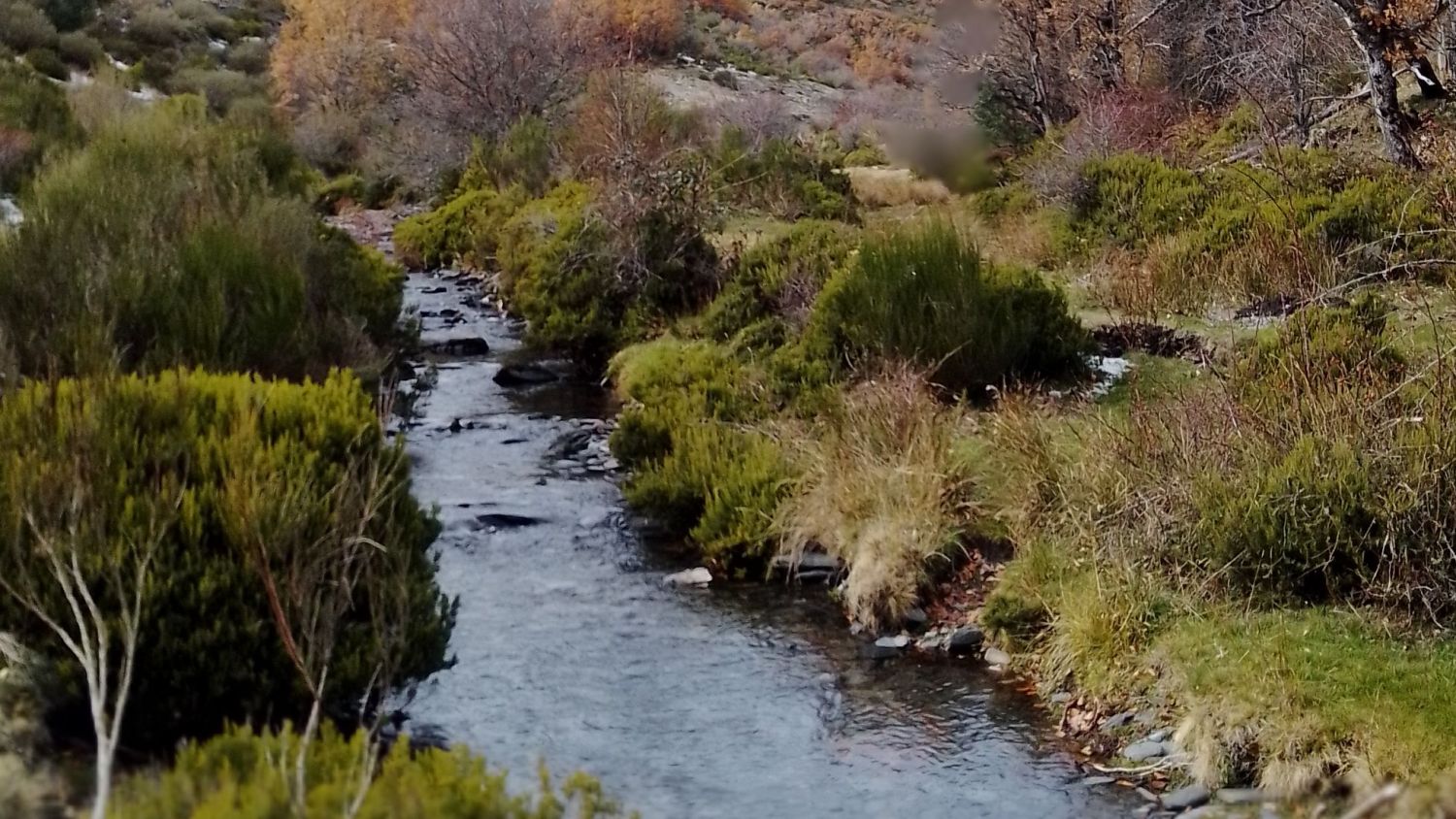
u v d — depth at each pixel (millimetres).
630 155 14398
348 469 5227
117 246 9094
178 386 5469
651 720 5707
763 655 6500
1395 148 13477
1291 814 4656
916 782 5172
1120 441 7102
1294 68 16062
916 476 7566
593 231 13750
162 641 4574
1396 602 5703
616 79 20578
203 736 4648
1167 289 11609
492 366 13336
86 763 4023
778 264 12320
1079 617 6137
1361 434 6242
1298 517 6055
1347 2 13734
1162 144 17031
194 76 34375
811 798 5020
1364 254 10742
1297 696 5113
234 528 4867
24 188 11945
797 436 8766
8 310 7980
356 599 5199
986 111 22828
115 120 15016
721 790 5066
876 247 10523
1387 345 7746
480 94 27453
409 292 17781
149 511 4750
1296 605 5914
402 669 5137
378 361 10227
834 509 7664
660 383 11070
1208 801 4879
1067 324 10008
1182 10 20578
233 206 10500
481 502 8805
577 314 13211
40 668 4316
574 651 6469
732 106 26469
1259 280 11062
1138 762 5246
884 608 6895
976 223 16281
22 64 21078
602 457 10055
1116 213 14094
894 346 9727
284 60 36062
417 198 27703
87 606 4520
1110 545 6430
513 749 5336
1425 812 4203
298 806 2871
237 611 4766
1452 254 10234
